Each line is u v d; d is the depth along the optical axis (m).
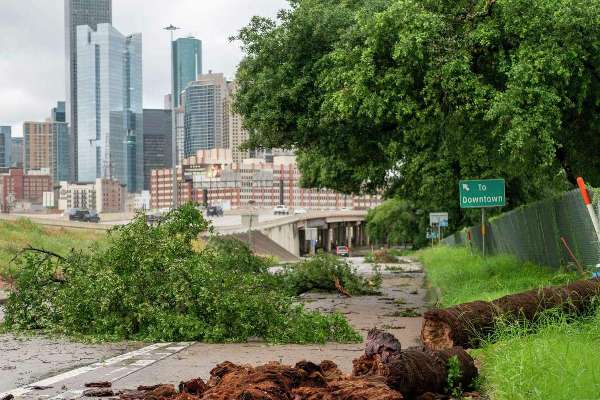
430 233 77.75
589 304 10.50
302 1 23.44
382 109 18.77
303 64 22.92
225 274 13.86
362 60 18.75
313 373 7.07
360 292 25.00
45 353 11.73
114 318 13.73
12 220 56.12
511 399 6.53
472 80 18.11
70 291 14.22
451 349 7.70
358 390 6.35
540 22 17.67
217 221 133.00
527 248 26.34
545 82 17.77
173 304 13.87
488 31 18.00
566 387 6.47
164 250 14.04
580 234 18.86
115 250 14.38
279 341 13.00
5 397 7.86
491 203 27.73
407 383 6.86
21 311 14.93
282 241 124.50
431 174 40.16
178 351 11.87
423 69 18.81
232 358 10.98
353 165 25.72
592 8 17.45
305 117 22.78
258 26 23.70
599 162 21.44
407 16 18.16
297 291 24.47
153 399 6.96
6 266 35.12
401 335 13.91
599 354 7.66
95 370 9.95
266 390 6.36
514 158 17.88
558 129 17.95
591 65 18.45
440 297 20.28
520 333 9.17
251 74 23.67
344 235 193.75
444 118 19.47
